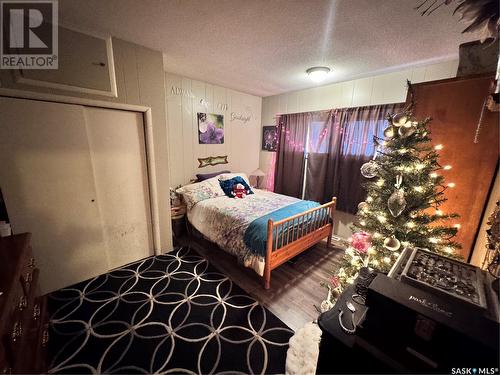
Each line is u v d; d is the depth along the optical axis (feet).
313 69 8.82
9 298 2.98
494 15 4.14
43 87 5.76
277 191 14.03
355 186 10.56
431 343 2.12
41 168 6.08
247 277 7.82
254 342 5.29
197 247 9.82
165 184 8.75
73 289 6.90
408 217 5.30
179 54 7.82
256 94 13.96
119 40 6.72
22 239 4.55
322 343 2.91
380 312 2.40
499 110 4.17
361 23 5.57
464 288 2.61
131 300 6.54
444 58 7.57
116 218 7.82
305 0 4.76
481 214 4.96
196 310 6.23
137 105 7.39
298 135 12.58
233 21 5.67
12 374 2.88
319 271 8.39
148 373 4.55
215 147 12.87
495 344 1.80
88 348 5.01
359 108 10.06
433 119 5.34
